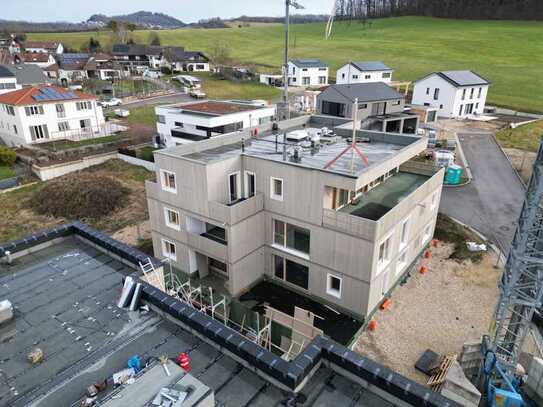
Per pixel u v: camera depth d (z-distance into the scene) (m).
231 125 46.09
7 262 16.59
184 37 165.12
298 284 24.19
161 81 101.19
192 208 23.52
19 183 43.69
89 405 9.70
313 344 11.09
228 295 23.92
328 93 53.00
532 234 14.38
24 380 10.73
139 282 13.92
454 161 46.41
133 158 49.09
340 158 24.30
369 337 20.80
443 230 30.92
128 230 33.66
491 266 26.66
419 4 156.25
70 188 38.56
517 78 89.25
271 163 22.08
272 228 23.77
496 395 15.57
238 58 131.88
